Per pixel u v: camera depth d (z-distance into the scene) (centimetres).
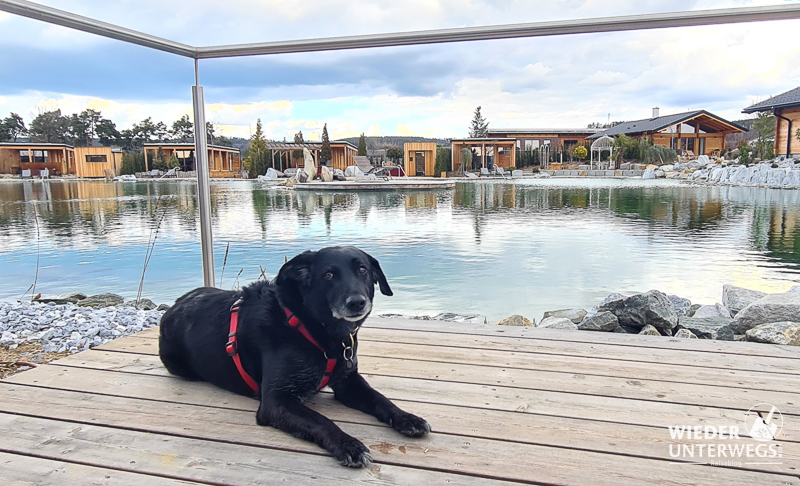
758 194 1695
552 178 3284
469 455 136
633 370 198
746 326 295
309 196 1922
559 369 200
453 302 480
